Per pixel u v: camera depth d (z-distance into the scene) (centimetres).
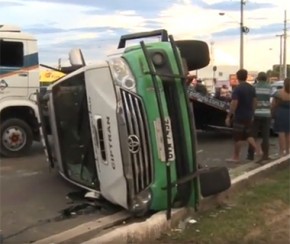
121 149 594
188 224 607
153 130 589
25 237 564
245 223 621
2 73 1098
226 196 727
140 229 547
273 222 635
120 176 603
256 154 1073
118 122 592
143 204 597
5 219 637
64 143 753
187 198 623
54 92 738
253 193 774
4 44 1098
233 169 919
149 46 593
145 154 592
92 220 629
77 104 681
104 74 606
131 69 593
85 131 683
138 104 588
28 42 1120
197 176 621
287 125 1091
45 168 980
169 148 591
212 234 576
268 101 1035
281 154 1101
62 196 754
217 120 1477
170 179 591
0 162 1058
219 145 1382
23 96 1121
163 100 587
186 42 645
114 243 520
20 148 1127
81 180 719
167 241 552
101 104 610
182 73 597
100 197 685
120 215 616
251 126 1021
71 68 736
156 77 581
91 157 682
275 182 860
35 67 1132
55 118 751
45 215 655
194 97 1377
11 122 1117
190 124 609
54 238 542
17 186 823
